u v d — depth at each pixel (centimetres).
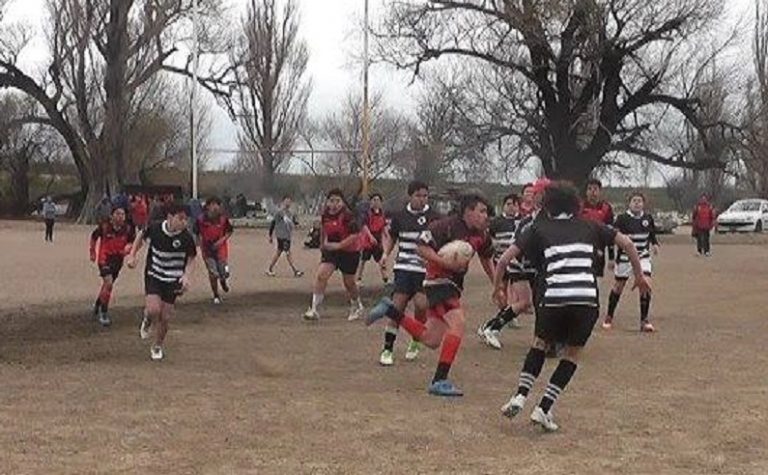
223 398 890
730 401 898
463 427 785
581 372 1052
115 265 1450
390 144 7144
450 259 913
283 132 6919
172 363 1097
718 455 707
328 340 1291
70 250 3259
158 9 5447
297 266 2712
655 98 4719
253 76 6838
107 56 5409
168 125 6688
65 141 6269
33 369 1050
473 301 1847
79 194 6388
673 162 4834
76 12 5444
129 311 1588
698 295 1980
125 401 873
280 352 1183
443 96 5081
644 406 873
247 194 6475
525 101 4712
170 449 706
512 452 709
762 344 1277
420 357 1145
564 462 683
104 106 5500
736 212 5347
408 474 649
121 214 1442
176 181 6750
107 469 651
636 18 4450
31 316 1527
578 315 770
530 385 798
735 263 2998
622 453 710
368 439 742
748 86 5247
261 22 6906
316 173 6397
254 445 721
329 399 890
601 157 4725
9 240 3956
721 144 4778
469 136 4788
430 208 1112
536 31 4272
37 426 771
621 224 1402
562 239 781
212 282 1736
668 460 692
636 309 1714
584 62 4553
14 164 6894
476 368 1073
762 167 5306
